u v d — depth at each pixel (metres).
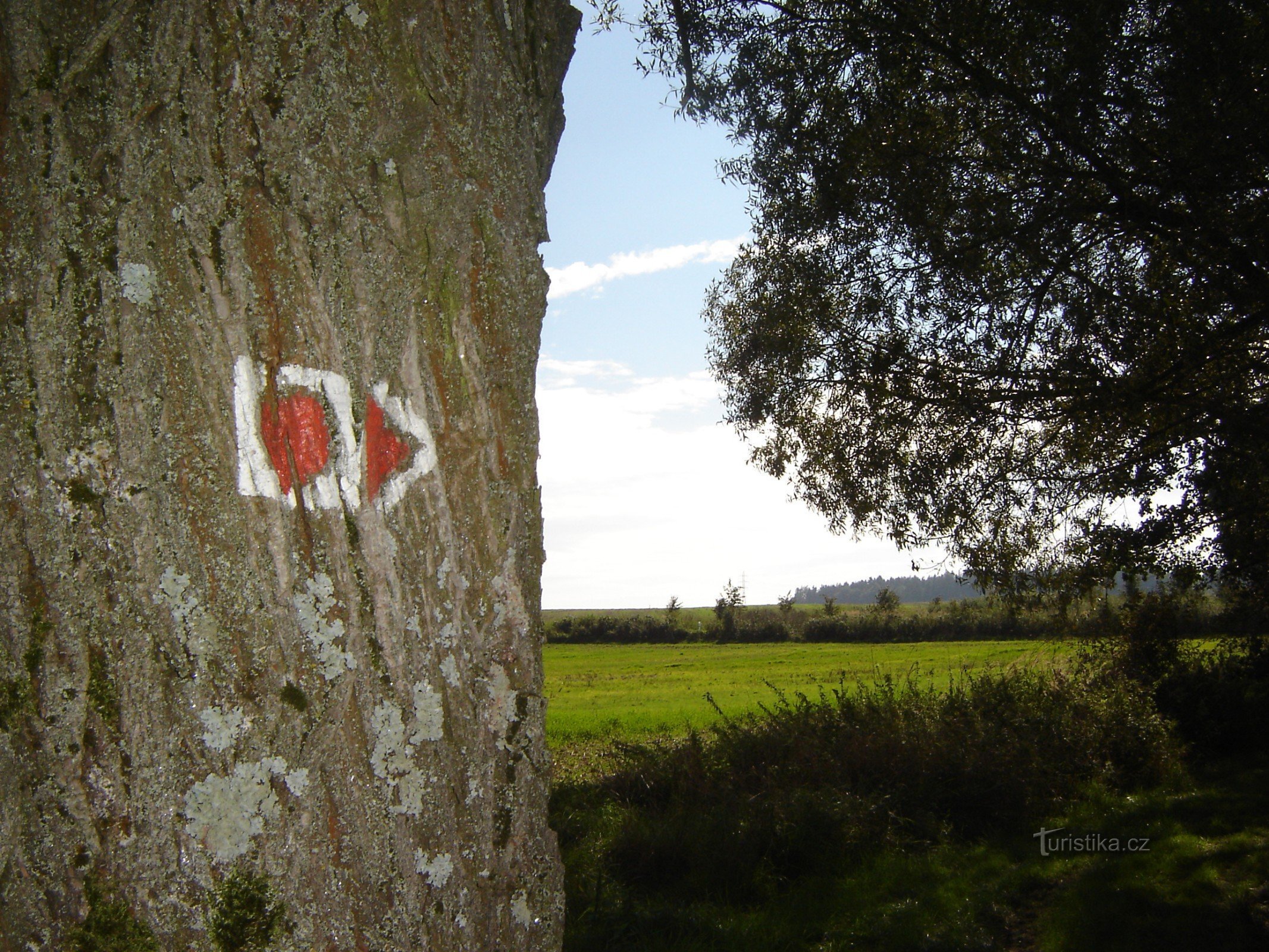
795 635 60.88
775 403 9.88
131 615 1.15
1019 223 7.72
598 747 14.48
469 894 1.31
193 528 1.17
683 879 7.04
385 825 1.24
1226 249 7.12
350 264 1.27
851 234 8.58
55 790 1.14
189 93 1.21
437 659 1.32
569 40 1.78
